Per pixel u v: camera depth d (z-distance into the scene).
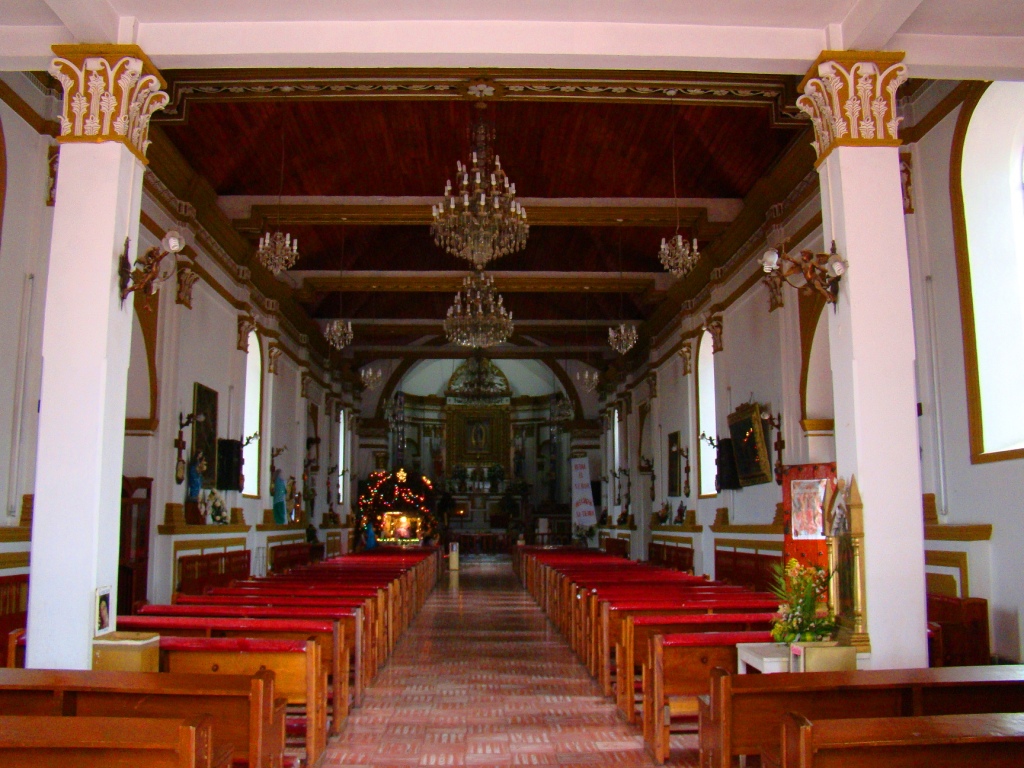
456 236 11.61
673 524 18.75
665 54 6.52
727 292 15.21
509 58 6.55
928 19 6.38
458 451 34.59
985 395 8.03
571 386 29.75
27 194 8.55
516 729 6.51
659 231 16.61
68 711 4.00
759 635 5.86
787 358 12.09
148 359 11.46
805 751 2.85
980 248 8.16
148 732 2.86
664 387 20.34
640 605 7.68
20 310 8.44
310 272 18.70
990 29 6.53
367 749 5.95
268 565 16.97
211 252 13.60
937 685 3.99
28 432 8.38
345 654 6.71
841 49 6.49
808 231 11.30
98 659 5.59
